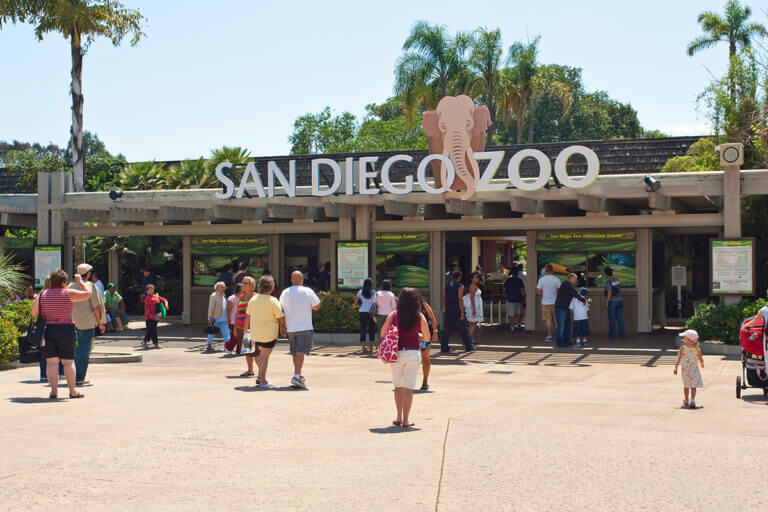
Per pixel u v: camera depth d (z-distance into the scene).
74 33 24.39
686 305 26.72
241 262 24.20
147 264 28.88
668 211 19.30
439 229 21.44
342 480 6.83
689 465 7.26
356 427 9.18
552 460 7.47
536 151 17.95
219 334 22.20
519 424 9.25
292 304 12.20
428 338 9.44
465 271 27.03
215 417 9.73
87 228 23.98
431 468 7.22
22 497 6.35
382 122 65.12
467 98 18.61
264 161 29.25
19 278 18.94
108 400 10.99
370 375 14.07
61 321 11.04
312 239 27.94
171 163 30.02
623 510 5.95
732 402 10.88
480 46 45.62
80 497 6.35
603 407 10.47
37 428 9.00
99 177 32.75
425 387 12.32
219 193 20.67
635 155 25.02
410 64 44.50
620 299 19.88
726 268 17.34
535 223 20.67
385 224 21.83
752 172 17.47
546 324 19.47
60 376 13.36
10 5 23.66
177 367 15.46
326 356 17.36
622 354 17.16
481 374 14.27
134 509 6.04
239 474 7.06
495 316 26.30
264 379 12.45
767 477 6.85
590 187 17.84
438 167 19.08
